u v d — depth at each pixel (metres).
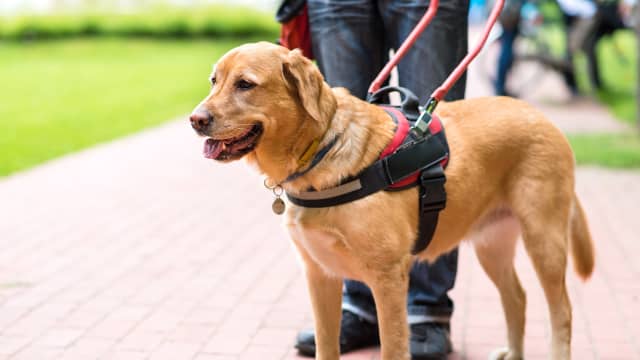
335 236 3.76
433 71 4.57
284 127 3.65
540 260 4.22
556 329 4.31
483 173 4.14
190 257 6.89
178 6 32.75
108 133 13.15
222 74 3.63
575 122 13.24
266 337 5.14
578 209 4.54
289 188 3.78
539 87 17.50
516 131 4.20
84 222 8.01
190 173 10.27
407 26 4.59
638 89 12.34
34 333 5.23
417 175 3.87
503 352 4.73
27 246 7.20
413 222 3.94
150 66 22.56
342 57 4.68
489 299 5.80
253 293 5.98
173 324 5.37
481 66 15.99
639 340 5.01
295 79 3.60
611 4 15.69
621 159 10.34
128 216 8.23
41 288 6.11
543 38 16.25
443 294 4.76
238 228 7.80
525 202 4.20
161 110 15.51
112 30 30.14
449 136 4.10
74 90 18.22
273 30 30.39
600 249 6.89
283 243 7.29
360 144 3.75
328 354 4.21
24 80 19.84
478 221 4.32
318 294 4.14
